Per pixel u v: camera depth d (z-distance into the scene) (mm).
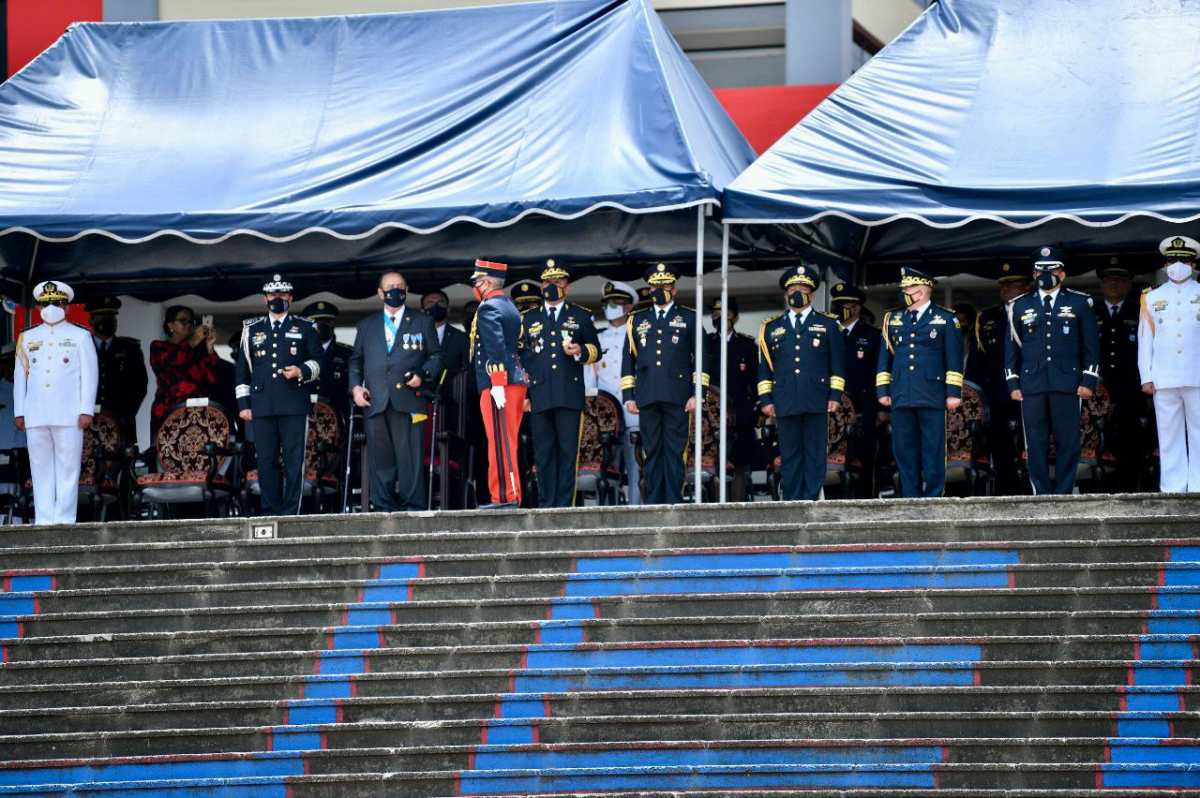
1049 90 43094
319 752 34438
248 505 45000
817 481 41969
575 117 43688
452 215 41781
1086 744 32875
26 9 55812
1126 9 44500
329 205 42594
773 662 35094
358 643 36500
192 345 46062
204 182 44000
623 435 45562
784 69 53906
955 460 42844
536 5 46375
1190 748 32625
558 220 46062
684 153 41812
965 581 35906
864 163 41688
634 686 35125
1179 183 39375
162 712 35500
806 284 41938
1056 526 36500
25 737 35125
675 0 54656
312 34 47031
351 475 46406
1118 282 44156
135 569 38188
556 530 37938
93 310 47156
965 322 46250
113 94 46531
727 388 45469
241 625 37156
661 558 37125
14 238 47000
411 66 46031
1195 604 34969
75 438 43094
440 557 37656
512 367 41094
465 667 35812
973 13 45312
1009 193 40125
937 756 33281
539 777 33719
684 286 55188
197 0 56031
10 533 39344
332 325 48281
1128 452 43688
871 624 35344
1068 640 34406
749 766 33438
